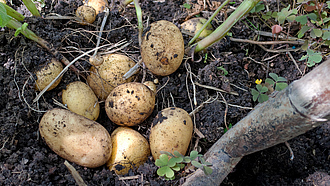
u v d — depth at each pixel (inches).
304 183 14.0
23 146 13.0
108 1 18.5
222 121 14.6
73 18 16.0
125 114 13.3
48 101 14.3
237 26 17.7
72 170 12.2
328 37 15.2
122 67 15.1
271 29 17.6
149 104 13.5
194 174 12.2
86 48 16.0
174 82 15.6
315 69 8.0
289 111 8.7
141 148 13.4
